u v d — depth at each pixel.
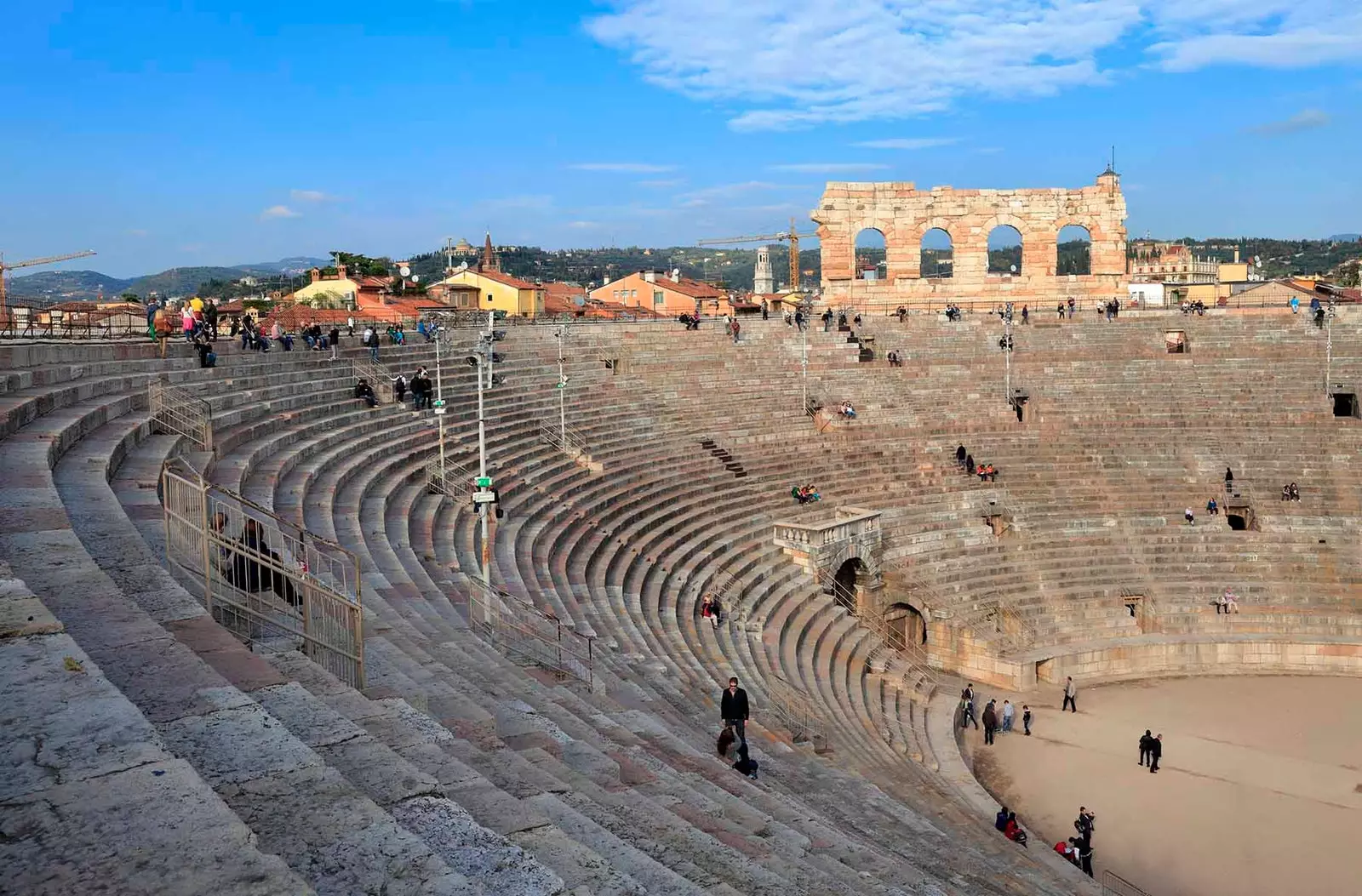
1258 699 38.31
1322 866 25.86
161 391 23.92
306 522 22.47
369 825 6.02
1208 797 29.91
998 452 52.38
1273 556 46.34
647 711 19.78
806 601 37.97
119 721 6.53
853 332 61.38
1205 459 51.66
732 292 133.50
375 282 85.75
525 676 17.25
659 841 10.19
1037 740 34.34
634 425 46.78
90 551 12.18
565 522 33.53
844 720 29.02
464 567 25.84
